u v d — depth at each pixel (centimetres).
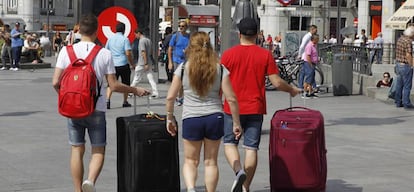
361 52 3112
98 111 1002
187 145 990
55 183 1172
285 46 5600
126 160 1000
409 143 1636
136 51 2462
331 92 2936
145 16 3039
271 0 8275
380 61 3297
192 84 963
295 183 1043
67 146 1526
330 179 1229
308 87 2706
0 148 1493
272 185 1059
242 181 966
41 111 2139
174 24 4028
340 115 2145
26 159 1377
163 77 3609
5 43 4325
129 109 2194
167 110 979
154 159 993
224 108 1059
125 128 996
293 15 8406
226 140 1060
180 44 2350
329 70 3231
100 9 2914
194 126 975
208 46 972
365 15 6475
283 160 1045
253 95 1059
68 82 970
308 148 1040
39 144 1547
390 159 1429
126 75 2145
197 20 8344
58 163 1342
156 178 995
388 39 5509
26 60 4569
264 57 1062
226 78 976
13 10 10062
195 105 974
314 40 2711
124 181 1014
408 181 1222
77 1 2962
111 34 2136
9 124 1852
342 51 3303
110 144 1557
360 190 1145
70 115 969
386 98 2577
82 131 1017
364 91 2878
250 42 1076
